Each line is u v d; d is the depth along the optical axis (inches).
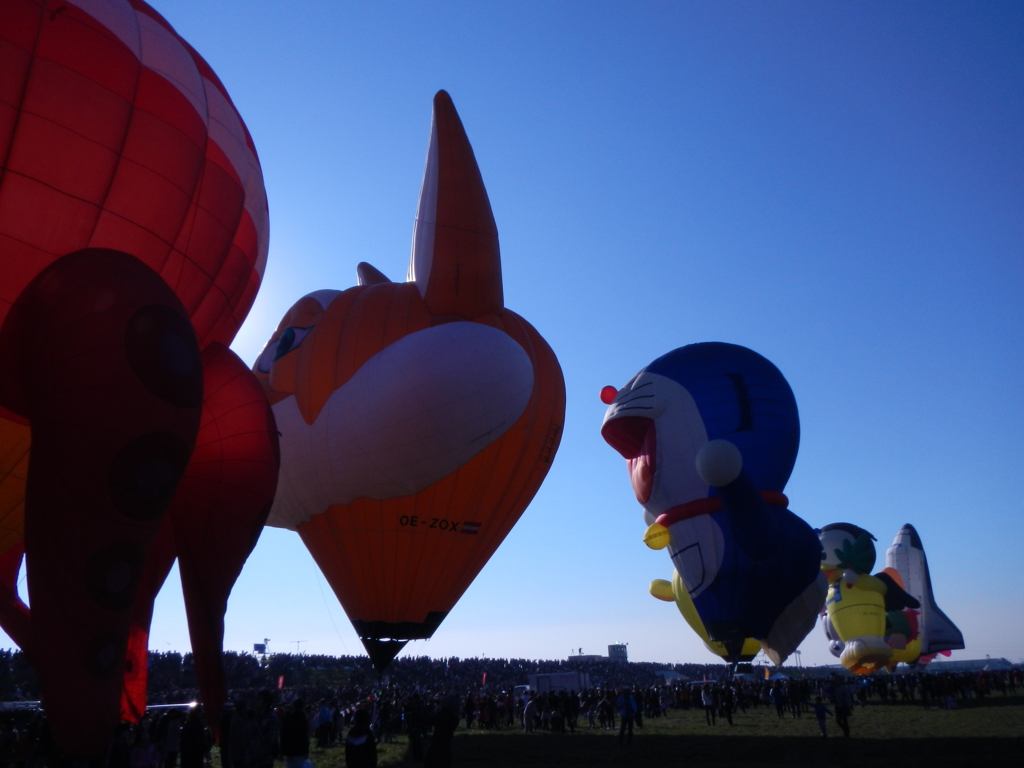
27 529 309.4
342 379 614.2
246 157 420.8
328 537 638.5
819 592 967.0
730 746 612.1
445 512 626.8
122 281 318.7
